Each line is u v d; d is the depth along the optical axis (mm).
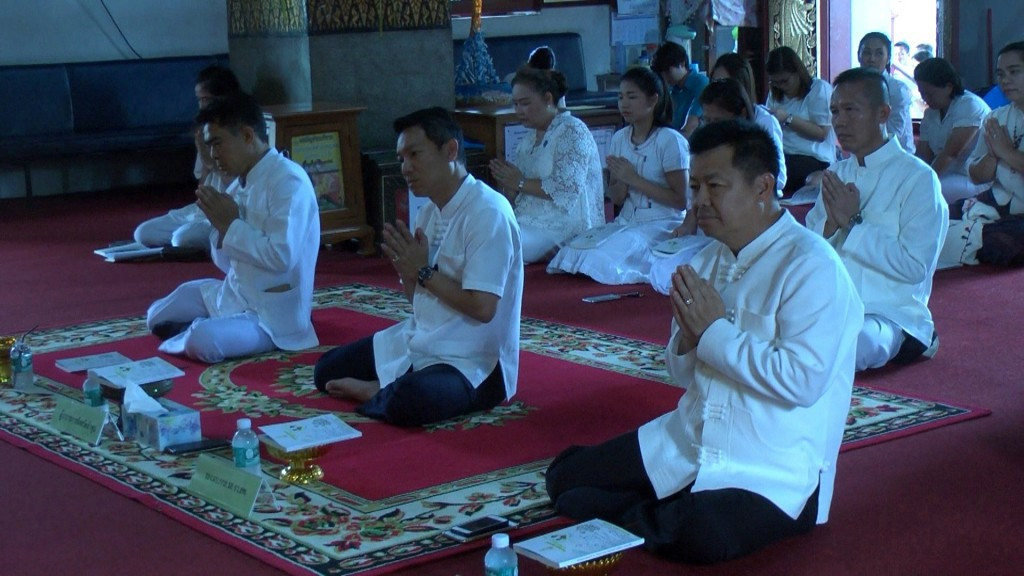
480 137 7836
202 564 3162
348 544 3230
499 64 11719
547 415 4336
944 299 6074
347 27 7684
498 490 3600
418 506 3488
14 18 10148
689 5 12117
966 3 12023
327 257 7547
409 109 7898
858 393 4523
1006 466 3770
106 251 7555
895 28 12828
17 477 3811
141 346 5406
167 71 10617
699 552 3039
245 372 4922
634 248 6648
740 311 3076
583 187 6957
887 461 3826
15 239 8305
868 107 4711
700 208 3090
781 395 2969
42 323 5934
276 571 3107
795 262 3004
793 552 3178
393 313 5992
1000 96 11234
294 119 7105
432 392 4160
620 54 12617
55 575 3125
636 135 6824
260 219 5008
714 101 6055
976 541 3234
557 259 6812
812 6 12273
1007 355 5023
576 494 3244
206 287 5324
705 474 3086
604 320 5816
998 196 6969
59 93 10117
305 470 3693
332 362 4586
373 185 7504
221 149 4992
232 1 7824
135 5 10656
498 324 4289
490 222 4137
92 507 3559
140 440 4086
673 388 4645
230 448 3992
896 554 3160
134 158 10695
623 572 3057
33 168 10242
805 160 9328
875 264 4746
